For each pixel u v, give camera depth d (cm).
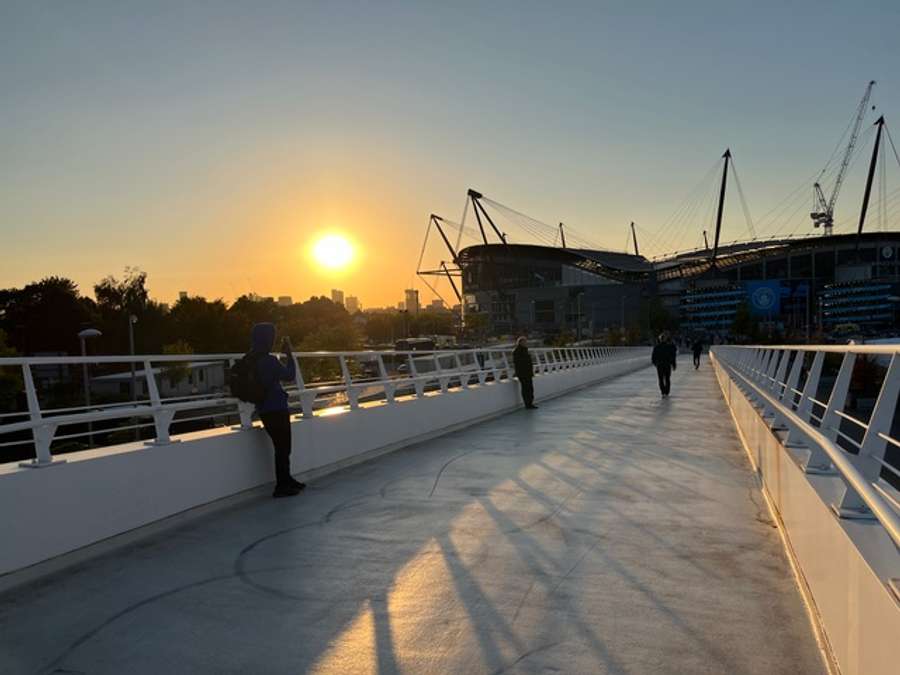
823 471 503
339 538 638
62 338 8475
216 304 10075
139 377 4866
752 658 387
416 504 770
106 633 434
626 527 660
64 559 565
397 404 1216
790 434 657
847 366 510
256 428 836
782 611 452
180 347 7156
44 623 451
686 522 677
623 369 4419
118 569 557
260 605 476
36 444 565
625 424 1508
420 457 1105
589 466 989
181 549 609
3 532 520
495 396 1762
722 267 18675
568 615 449
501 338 16538
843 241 18012
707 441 1234
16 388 3662
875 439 397
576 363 3120
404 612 459
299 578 530
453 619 446
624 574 527
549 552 584
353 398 1088
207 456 746
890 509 255
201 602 483
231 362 828
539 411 1848
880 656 286
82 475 588
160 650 409
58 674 382
